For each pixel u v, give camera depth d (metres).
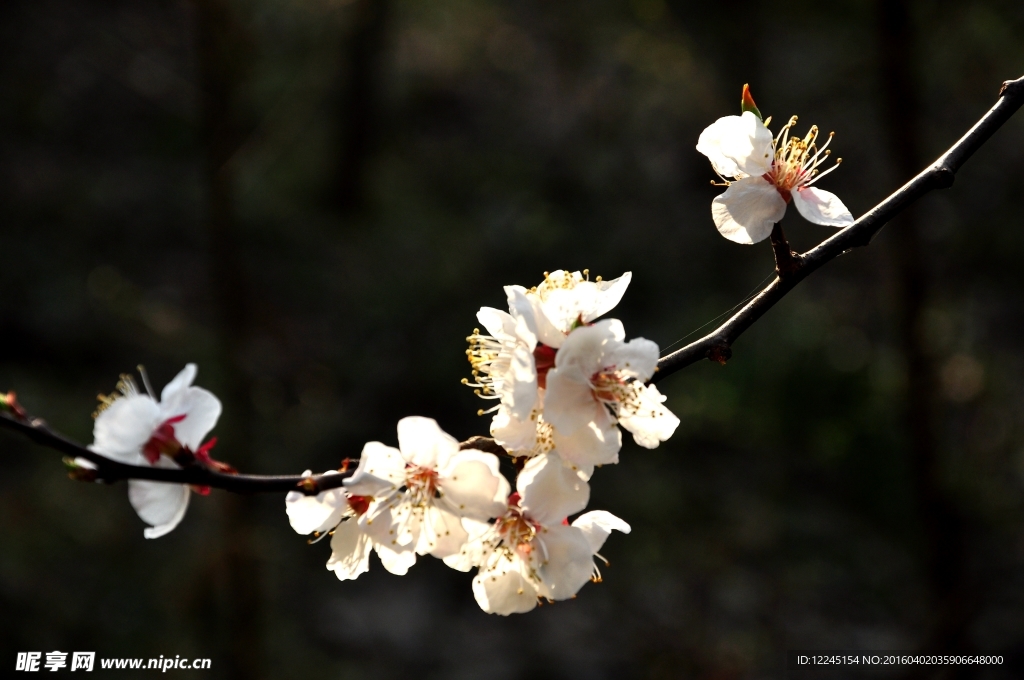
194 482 1.34
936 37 4.82
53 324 7.48
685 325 6.62
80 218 8.41
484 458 1.48
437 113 9.98
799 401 4.81
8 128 9.02
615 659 5.62
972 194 5.27
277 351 7.47
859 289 6.37
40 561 5.76
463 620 6.30
